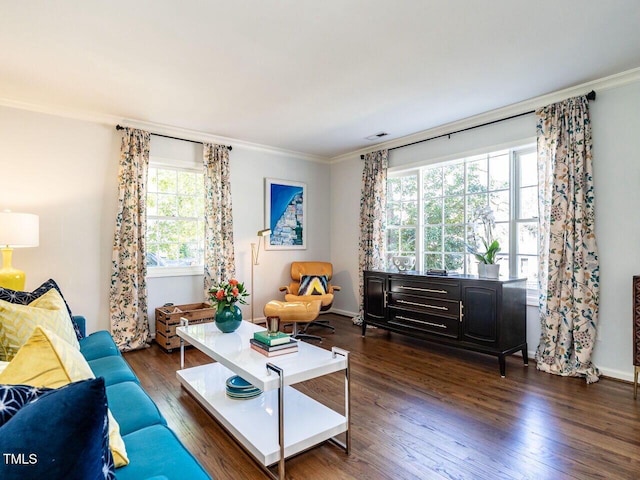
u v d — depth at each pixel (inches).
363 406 98.4
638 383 111.5
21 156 133.0
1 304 71.1
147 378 118.2
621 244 116.0
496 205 152.4
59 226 140.3
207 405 89.9
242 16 82.5
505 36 91.7
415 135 176.6
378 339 167.8
